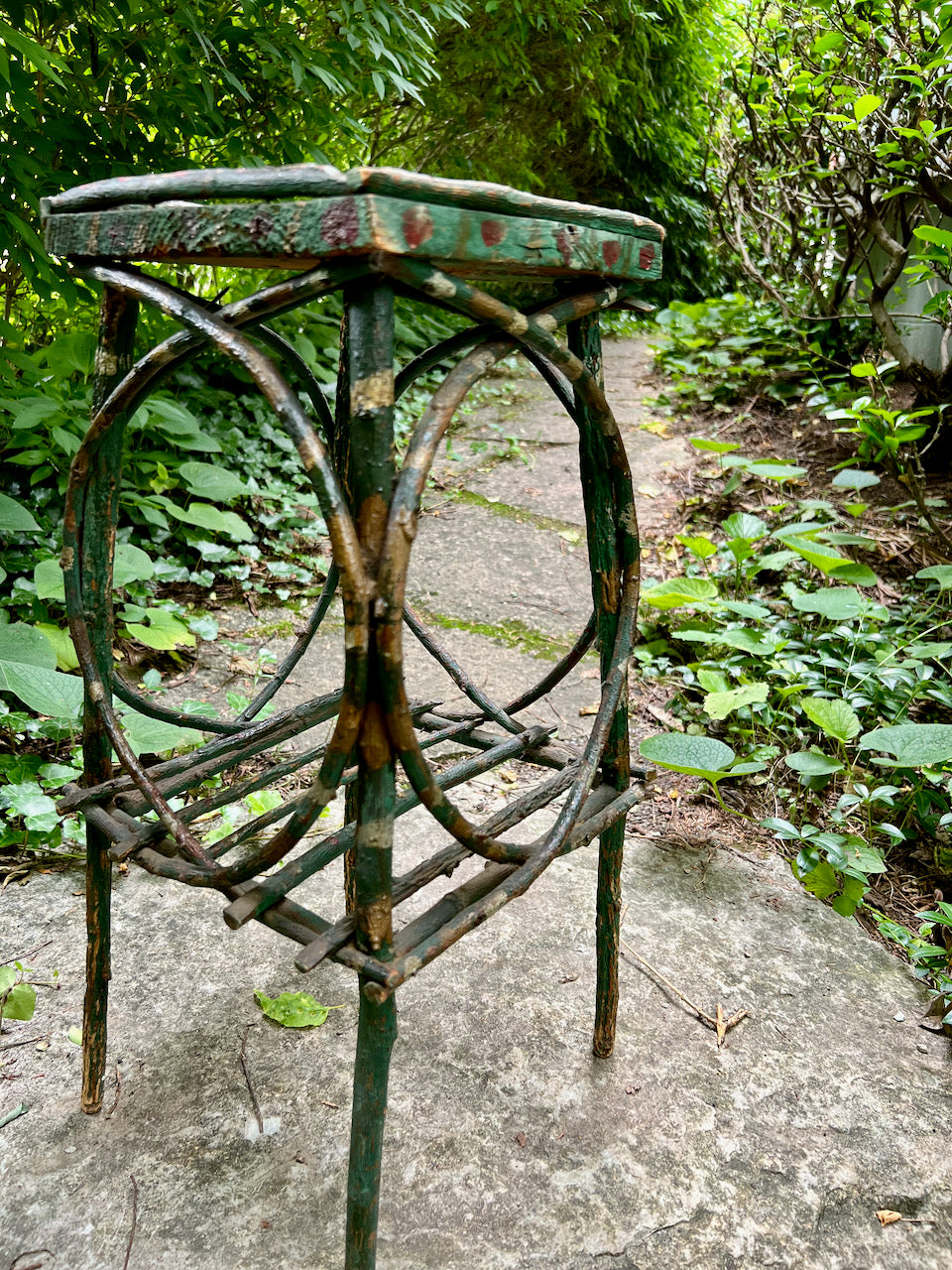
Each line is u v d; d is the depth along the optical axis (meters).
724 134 4.62
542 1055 1.25
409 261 0.68
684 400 4.10
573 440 3.74
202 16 2.24
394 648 0.72
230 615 2.45
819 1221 1.05
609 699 1.02
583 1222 1.03
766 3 3.58
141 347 2.77
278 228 0.70
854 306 3.92
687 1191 1.08
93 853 1.04
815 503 2.77
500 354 0.80
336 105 2.99
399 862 1.64
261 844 1.68
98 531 0.99
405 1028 1.29
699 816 1.87
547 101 5.11
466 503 3.18
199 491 2.53
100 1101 1.14
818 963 1.47
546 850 0.93
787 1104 1.21
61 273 2.08
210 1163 1.08
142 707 1.15
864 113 2.54
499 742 1.30
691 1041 1.30
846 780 1.94
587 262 0.83
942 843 1.80
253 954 1.42
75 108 2.14
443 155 4.66
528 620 2.52
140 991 1.33
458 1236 1.00
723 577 2.69
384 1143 1.11
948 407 3.01
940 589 2.52
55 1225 1.00
